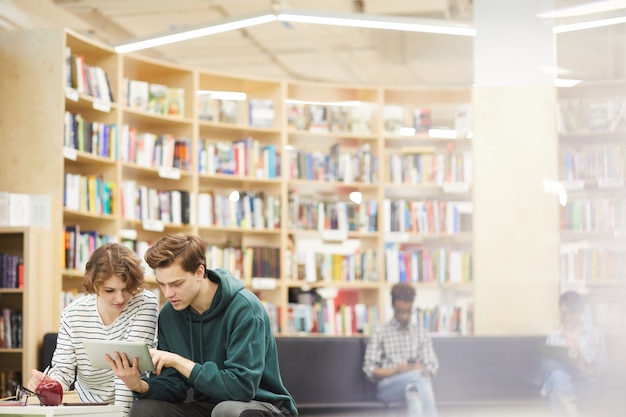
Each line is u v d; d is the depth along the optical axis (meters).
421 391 6.18
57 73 6.38
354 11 9.62
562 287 7.58
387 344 6.41
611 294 7.54
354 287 8.15
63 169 6.34
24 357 5.93
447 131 8.22
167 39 7.06
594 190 7.81
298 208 8.09
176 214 7.39
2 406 2.93
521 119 7.18
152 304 3.58
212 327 3.43
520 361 6.54
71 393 3.75
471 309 7.96
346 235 8.05
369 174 8.19
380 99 8.17
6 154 6.40
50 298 6.18
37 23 9.15
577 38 9.51
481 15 7.23
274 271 7.85
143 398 3.32
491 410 6.21
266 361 3.47
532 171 7.16
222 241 7.99
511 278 7.10
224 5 9.25
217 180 7.95
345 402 6.39
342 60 11.27
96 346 3.18
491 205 7.18
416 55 10.93
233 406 3.18
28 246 5.97
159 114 7.28
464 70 11.54
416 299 8.17
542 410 6.16
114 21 9.84
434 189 8.41
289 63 11.53
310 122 8.16
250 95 8.07
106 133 6.83
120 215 6.91
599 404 5.90
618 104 7.68
